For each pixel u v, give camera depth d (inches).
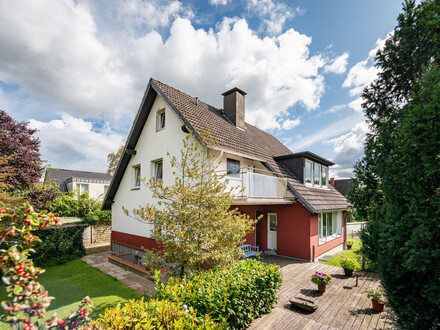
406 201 155.8
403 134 149.9
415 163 139.4
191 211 199.3
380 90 257.6
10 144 496.7
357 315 220.7
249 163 437.7
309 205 402.6
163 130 425.1
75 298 267.3
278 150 651.5
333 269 368.5
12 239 81.8
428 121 129.1
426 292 132.3
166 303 132.9
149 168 448.1
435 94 128.8
